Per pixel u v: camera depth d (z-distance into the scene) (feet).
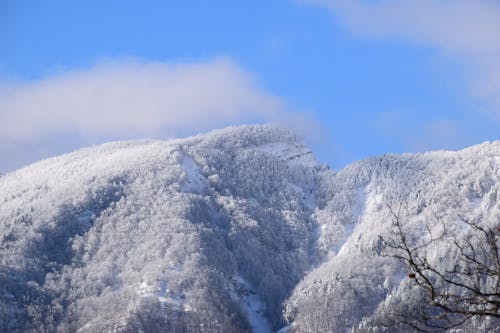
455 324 32.65
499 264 33.27
